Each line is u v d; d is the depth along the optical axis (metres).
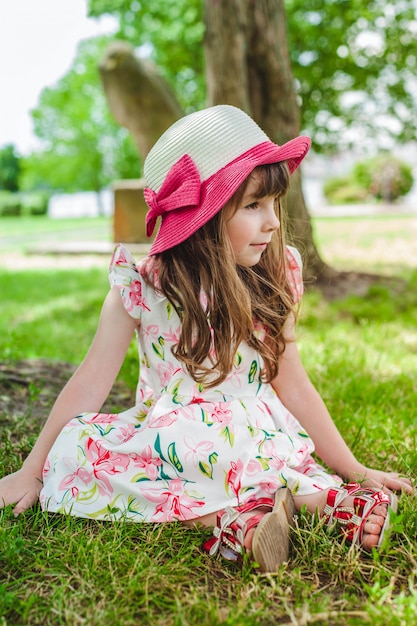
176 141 1.71
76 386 1.78
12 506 1.66
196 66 12.80
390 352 3.62
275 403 1.85
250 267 1.84
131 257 1.84
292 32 10.77
